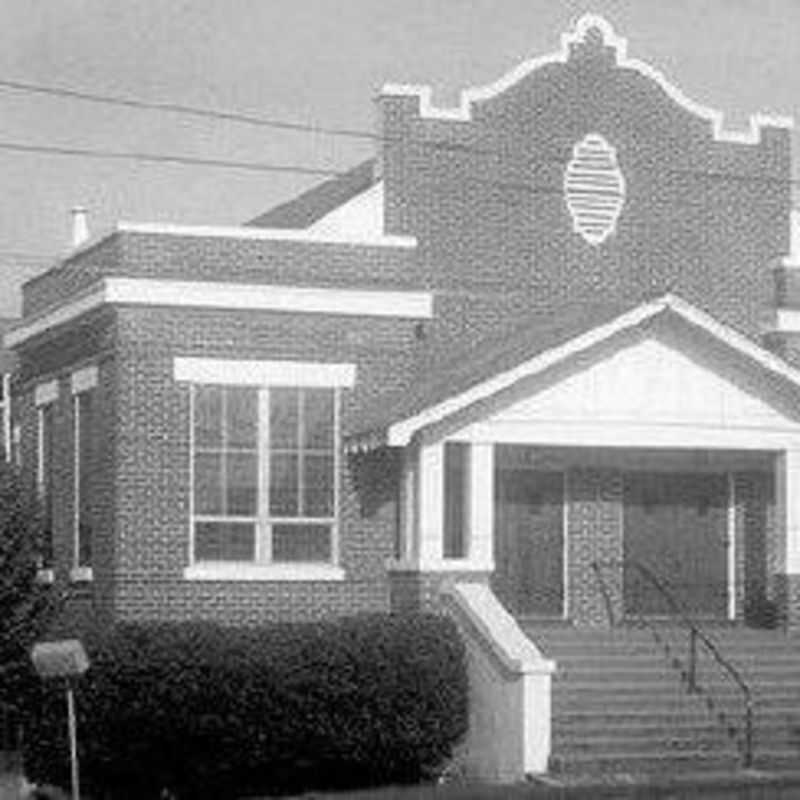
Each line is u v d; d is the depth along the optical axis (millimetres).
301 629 26031
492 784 25109
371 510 29438
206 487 28844
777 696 27531
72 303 30438
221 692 25484
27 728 29000
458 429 28156
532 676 25266
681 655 28531
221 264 29281
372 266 30234
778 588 29906
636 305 28531
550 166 31578
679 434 29141
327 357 29562
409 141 30859
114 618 28172
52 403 32875
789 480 29703
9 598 29625
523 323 31141
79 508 31031
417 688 26078
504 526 30250
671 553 31047
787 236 32875
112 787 26438
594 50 31938
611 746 25812
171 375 28781
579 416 28719
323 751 25828
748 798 24031
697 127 32438
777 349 32188
